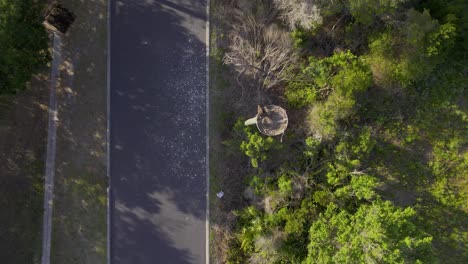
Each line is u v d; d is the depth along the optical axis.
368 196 23.39
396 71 24.42
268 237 24.48
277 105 25.75
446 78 26.70
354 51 25.78
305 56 25.89
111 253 25.34
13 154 25.14
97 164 25.41
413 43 23.47
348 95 24.11
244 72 25.66
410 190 26.62
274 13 24.48
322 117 24.14
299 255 24.69
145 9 25.83
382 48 24.09
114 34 25.67
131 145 25.58
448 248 26.70
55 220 25.25
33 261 25.03
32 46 22.08
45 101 25.33
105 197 25.39
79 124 25.42
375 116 26.47
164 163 25.69
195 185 25.80
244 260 25.50
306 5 23.20
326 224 23.50
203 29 25.98
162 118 25.73
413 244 21.44
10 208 25.05
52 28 24.98
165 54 25.84
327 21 25.25
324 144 25.14
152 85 25.75
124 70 25.67
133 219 25.53
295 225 24.19
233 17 25.75
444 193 26.61
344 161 24.50
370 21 23.47
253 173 25.66
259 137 23.66
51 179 25.30
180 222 25.69
